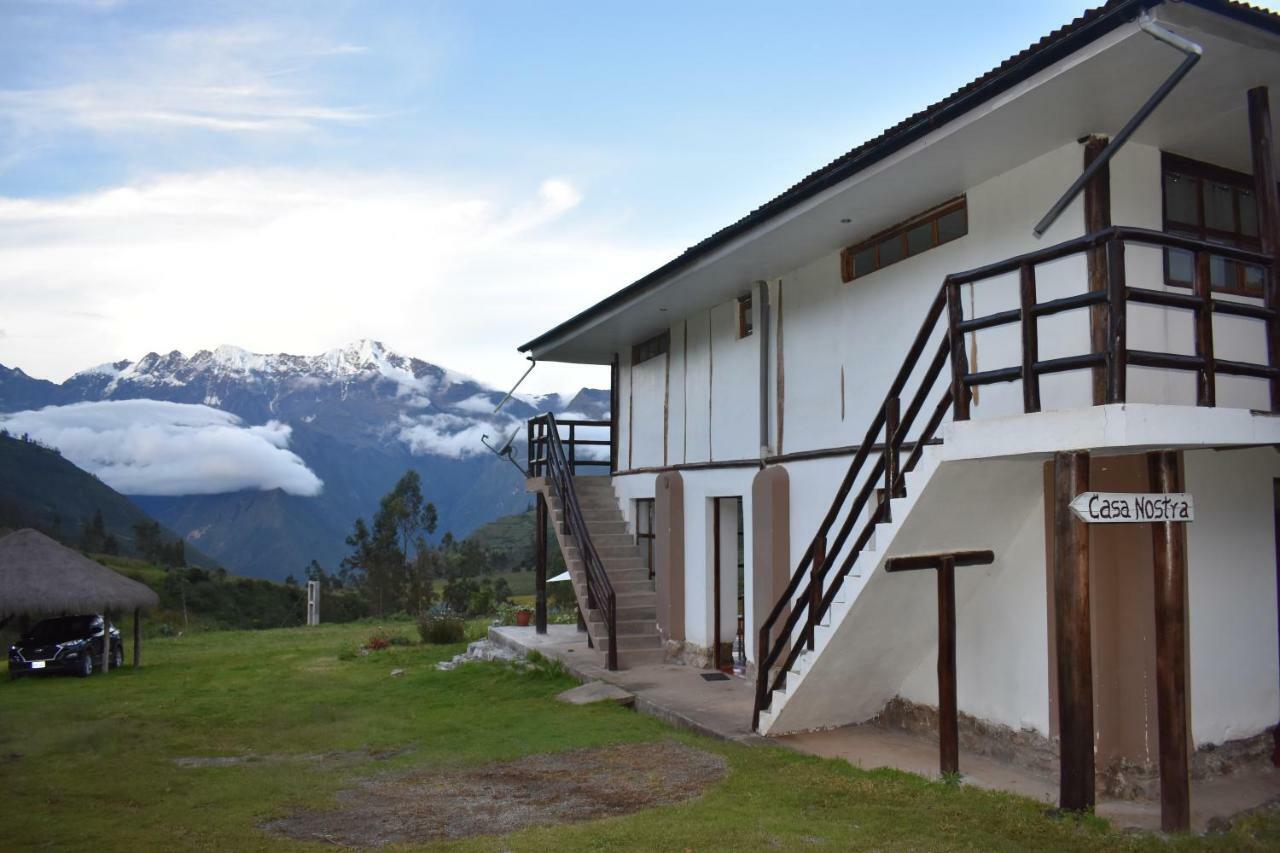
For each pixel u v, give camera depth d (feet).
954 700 23.47
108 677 51.37
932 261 28.94
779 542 35.96
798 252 34.37
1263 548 25.63
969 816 20.08
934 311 22.45
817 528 34.35
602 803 22.50
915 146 24.16
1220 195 26.02
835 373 33.88
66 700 42.27
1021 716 24.67
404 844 19.39
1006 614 25.22
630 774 25.13
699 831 19.30
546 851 18.19
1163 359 18.52
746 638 38.86
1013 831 18.99
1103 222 23.03
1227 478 24.88
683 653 43.70
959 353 21.25
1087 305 18.62
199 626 159.43
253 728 34.01
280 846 19.25
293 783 25.17
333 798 23.47
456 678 44.29
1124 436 17.51
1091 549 22.75
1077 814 19.21
